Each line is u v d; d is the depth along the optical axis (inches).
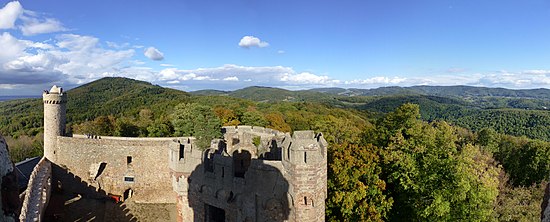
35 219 1118.4
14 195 280.2
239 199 1135.0
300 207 1024.9
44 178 1547.7
